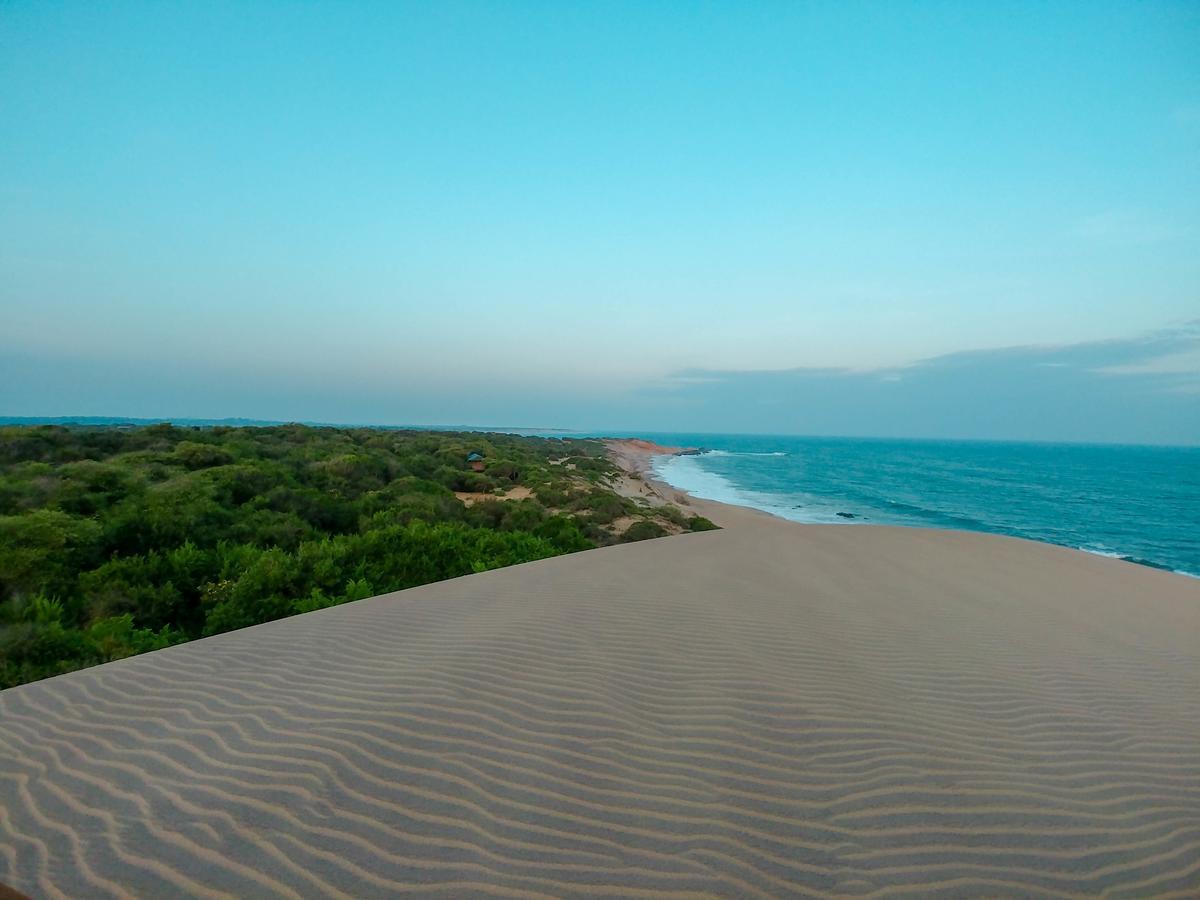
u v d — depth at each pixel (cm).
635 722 405
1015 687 498
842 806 314
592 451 8800
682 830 292
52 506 1380
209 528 1411
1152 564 2766
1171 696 499
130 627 923
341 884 256
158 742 393
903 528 1717
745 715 419
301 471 2397
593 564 1048
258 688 483
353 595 1063
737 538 1452
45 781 349
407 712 421
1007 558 1257
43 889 258
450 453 4188
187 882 260
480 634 607
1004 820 305
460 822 297
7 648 776
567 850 277
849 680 494
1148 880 264
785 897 250
